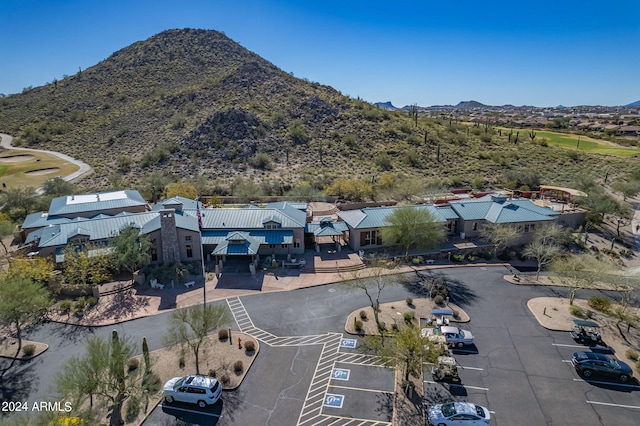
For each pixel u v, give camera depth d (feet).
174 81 541.75
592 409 85.35
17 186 283.38
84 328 117.50
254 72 492.13
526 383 93.15
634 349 106.32
